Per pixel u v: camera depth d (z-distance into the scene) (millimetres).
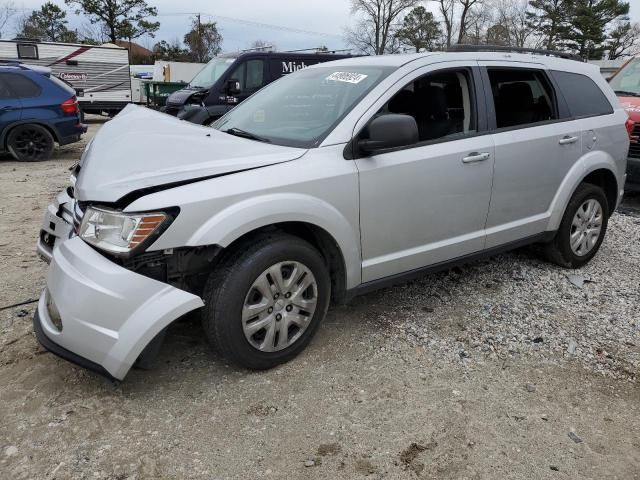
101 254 2779
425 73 3688
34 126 10906
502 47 4473
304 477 2426
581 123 4629
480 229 4035
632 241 5809
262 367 3143
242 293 2922
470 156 3787
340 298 3465
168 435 2656
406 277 3709
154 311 2680
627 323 3893
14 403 2840
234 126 3889
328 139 3252
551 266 4949
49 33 58750
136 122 3689
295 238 3115
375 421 2795
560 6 55125
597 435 2748
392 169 3400
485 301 4195
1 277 4438
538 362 3383
